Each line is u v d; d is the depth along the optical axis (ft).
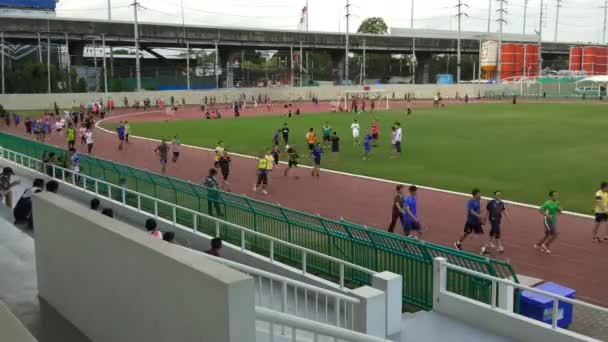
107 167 73.46
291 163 92.84
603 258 50.26
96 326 21.16
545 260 50.06
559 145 124.67
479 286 34.96
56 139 150.82
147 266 17.02
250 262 42.88
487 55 407.85
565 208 68.23
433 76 588.50
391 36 409.69
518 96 343.87
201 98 302.86
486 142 131.54
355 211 69.10
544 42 516.32
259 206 49.44
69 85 276.62
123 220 59.57
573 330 35.09
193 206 58.49
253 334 14.12
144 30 321.73
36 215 25.75
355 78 538.88
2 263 31.19
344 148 124.57
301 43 374.63
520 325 31.19
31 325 23.02
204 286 14.37
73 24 298.15
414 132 154.51
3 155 93.56
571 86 344.49
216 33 344.49
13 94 247.70
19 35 285.43
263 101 318.24
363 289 30.94
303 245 45.65
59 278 24.03
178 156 114.32
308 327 16.20
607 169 93.76
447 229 60.64
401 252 38.19
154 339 17.20
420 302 37.35
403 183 85.40
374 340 18.22
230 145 132.26
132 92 284.00
